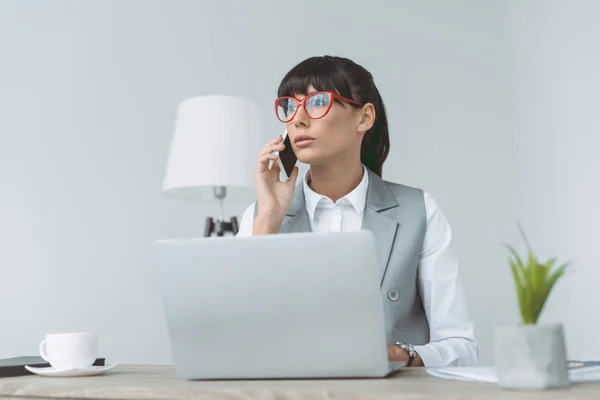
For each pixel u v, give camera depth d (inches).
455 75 134.8
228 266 35.3
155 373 44.8
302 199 65.6
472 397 27.8
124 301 123.2
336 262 34.2
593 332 107.3
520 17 129.6
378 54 135.0
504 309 127.3
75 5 130.2
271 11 134.2
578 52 112.5
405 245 61.7
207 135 94.4
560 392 28.1
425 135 133.0
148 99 128.8
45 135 126.1
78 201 124.9
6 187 124.1
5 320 120.6
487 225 130.1
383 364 35.5
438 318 60.5
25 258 122.6
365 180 64.9
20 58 127.8
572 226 113.6
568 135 114.9
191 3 132.6
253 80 131.9
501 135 132.4
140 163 127.0
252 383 35.0
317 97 59.4
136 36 130.4
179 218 126.1
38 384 36.5
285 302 35.2
